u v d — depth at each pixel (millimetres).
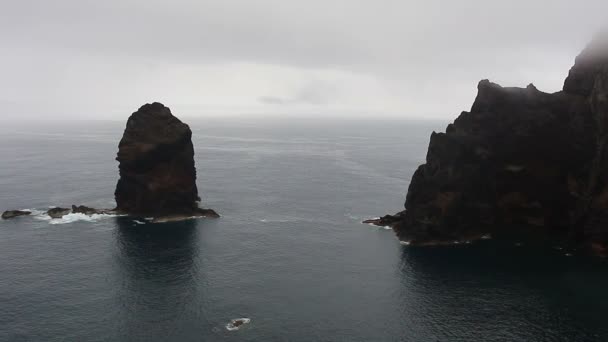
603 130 108562
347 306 84375
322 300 86438
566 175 120062
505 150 122562
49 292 87812
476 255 109625
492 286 93000
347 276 97188
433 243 116938
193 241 116938
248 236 121500
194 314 80438
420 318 80625
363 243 117375
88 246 112438
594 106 112375
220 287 91000
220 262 103562
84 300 84938
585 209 111938
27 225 128000
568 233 118375
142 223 131375
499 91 122875
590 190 111438
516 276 97688
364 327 77438
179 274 96875
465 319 80625
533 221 124312
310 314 81125
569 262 105188
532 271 100188
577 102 117500
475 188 121812
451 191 119812
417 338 74500
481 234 122812
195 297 86688
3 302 83562
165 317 79250
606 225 107812
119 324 76750
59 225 128375
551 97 121062
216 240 118000
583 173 116250
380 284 93562
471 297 88438
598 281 95188
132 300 85125
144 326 76312
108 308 82062
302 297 87375
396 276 97438
